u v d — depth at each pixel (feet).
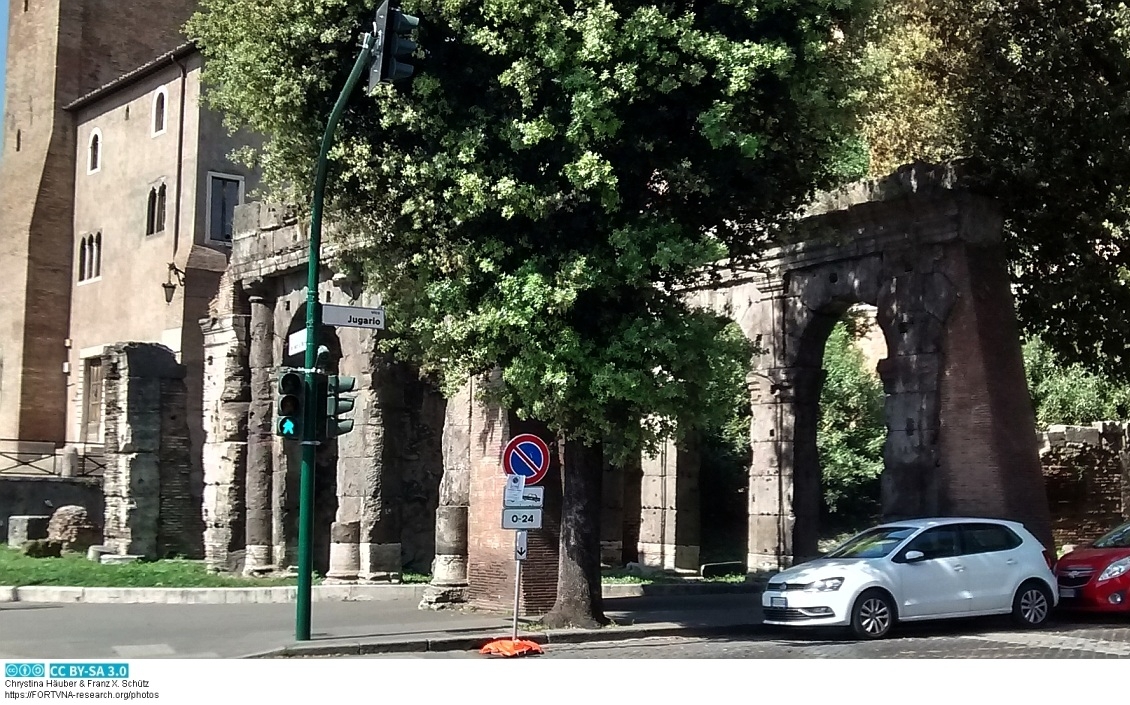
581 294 58.03
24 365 163.22
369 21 60.95
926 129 83.56
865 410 140.77
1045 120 76.89
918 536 59.82
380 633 59.62
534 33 55.77
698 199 61.77
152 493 106.83
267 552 100.32
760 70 56.75
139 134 152.46
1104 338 85.51
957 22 79.46
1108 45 73.97
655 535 104.73
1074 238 82.33
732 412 63.52
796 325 88.94
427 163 59.06
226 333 107.34
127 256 152.56
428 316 61.82
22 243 165.17
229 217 142.10
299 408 56.80
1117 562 64.34
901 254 79.82
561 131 56.85
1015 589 60.85
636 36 54.60
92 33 169.78
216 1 71.97
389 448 91.25
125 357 107.65
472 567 72.18
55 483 131.13
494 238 58.39
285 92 63.21
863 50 64.75
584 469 62.85
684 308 61.52
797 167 62.80
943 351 76.23
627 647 56.59
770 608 59.31
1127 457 111.65
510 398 60.59
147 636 60.70
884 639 57.00
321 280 97.19
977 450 73.67
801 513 88.22
